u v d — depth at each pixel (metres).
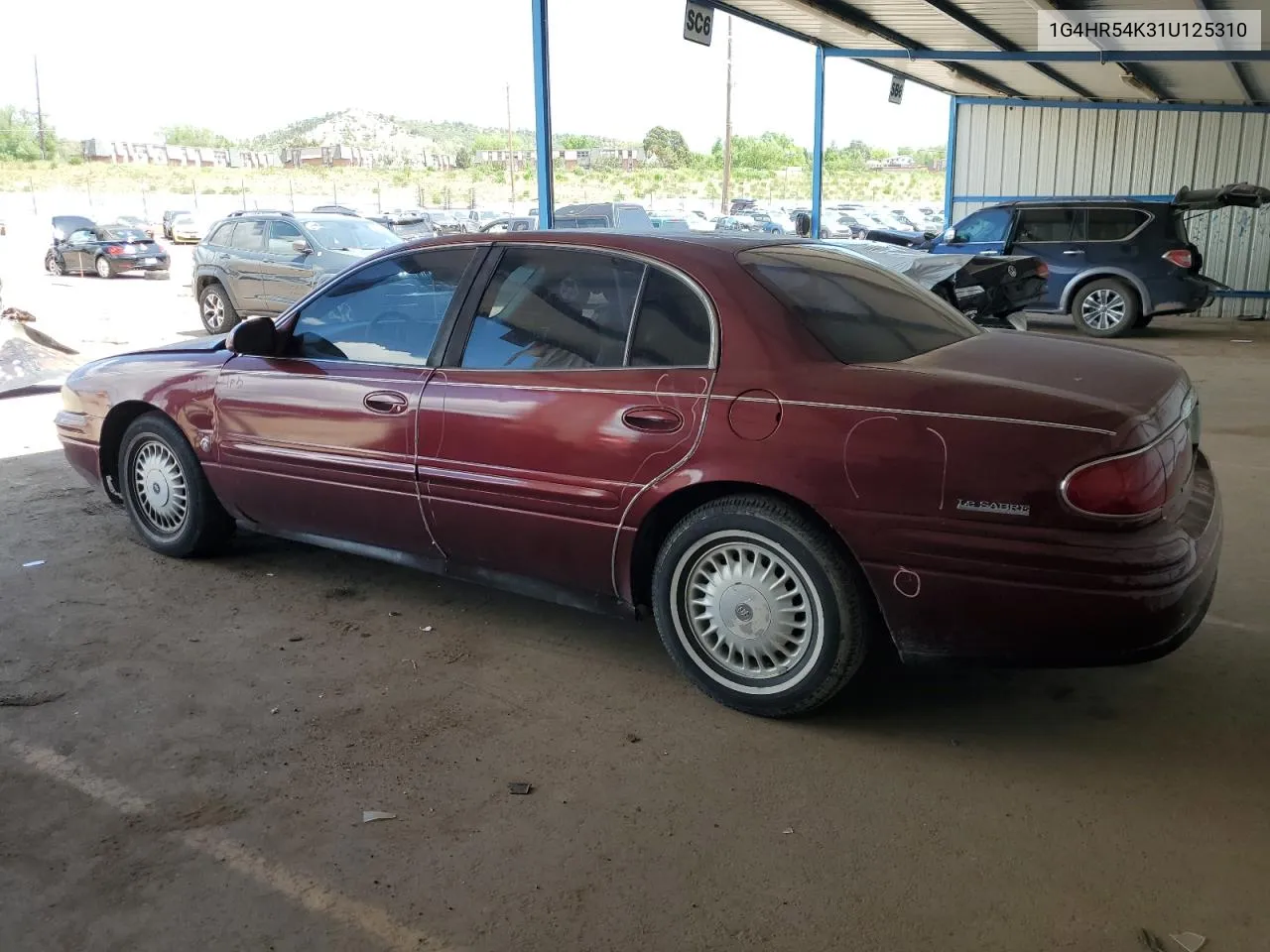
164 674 3.89
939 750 3.29
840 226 33.56
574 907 2.57
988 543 3.01
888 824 2.89
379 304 4.30
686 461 3.41
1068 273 14.33
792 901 2.58
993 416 3.03
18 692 3.75
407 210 38.66
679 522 3.59
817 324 3.45
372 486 4.19
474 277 4.06
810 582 3.30
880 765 3.21
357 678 3.85
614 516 3.58
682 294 3.58
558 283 3.86
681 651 3.63
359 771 3.21
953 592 3.08
